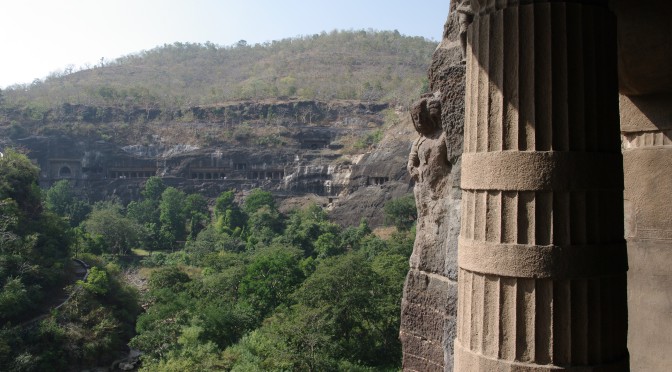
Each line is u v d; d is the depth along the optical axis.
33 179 61.91
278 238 76.38
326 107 137.75
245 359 33.53
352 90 156.75
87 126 122.69
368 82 162.00
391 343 39.59
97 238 77.75
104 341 44.47
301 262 55.88
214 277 50.75
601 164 4.75
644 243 8.67
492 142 4.92
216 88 179.12
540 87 4.72
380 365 38.47
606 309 4.77
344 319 38.78
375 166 102.75
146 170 118.00
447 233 8.04
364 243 71.00
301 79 180.12
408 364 8.65
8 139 114.25
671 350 8.38
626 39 6.95
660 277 8.52
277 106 136.62
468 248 5.02
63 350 42.47
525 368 4.63
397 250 56.34
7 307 42.91
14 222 52.84
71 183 114.44
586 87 4.75
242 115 135.12
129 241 86.62
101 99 146.62
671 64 7.26
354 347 38.59
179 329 40.69
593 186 4.70
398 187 96.38
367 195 98.19
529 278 4.65
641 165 8.73
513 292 4.73
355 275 40.34
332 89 162.50
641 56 7.16
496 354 4.79
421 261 8.52
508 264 4.70
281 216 90.50
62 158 115.06
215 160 116.88
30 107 128.38
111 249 84.75
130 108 135.88
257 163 116.81
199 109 135.38
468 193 5.12
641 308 8.69
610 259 4.78
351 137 123.88
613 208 4.91
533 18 4.74
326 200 106.19
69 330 43.91
